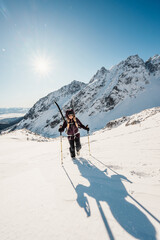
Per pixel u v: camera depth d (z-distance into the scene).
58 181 3.19
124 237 1.62
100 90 191.00
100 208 2.17
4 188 2.97
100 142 8.22
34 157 6.27
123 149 5.78
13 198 2.55
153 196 2.41
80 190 2.75
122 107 139.25
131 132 10.84
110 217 1.96
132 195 2.49
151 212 2.02
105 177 3.33
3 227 1.86
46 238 1.65
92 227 1.79
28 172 3.95
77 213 2.07
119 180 3.13
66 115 5.26
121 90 154.62
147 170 3.54
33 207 2.26
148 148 5.45
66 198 2.48
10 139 19.34
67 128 5.23
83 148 6.98
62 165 4.45
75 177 3.39
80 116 160.50
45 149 8.62
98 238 1.62
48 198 2.50
